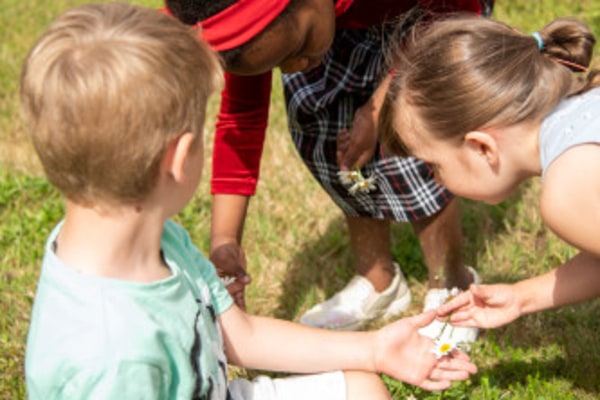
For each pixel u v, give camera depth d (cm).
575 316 282
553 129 197
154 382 174
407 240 334
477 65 203
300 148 281
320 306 302
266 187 368
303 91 270
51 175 172
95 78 161
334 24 226
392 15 255
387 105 220
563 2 465
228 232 258
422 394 249
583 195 188
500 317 227
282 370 218
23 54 513
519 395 250
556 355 265
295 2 207
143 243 180
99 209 172
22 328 296
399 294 304
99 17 169
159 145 168
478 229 334
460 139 208
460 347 269
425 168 267
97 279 173
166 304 179
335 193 284
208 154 404
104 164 166
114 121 163
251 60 212
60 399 171
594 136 189
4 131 438
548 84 202
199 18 208
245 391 215
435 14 253
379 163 268
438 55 207
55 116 164
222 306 211
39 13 568
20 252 336
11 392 267
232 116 254
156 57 165
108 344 169
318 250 334
